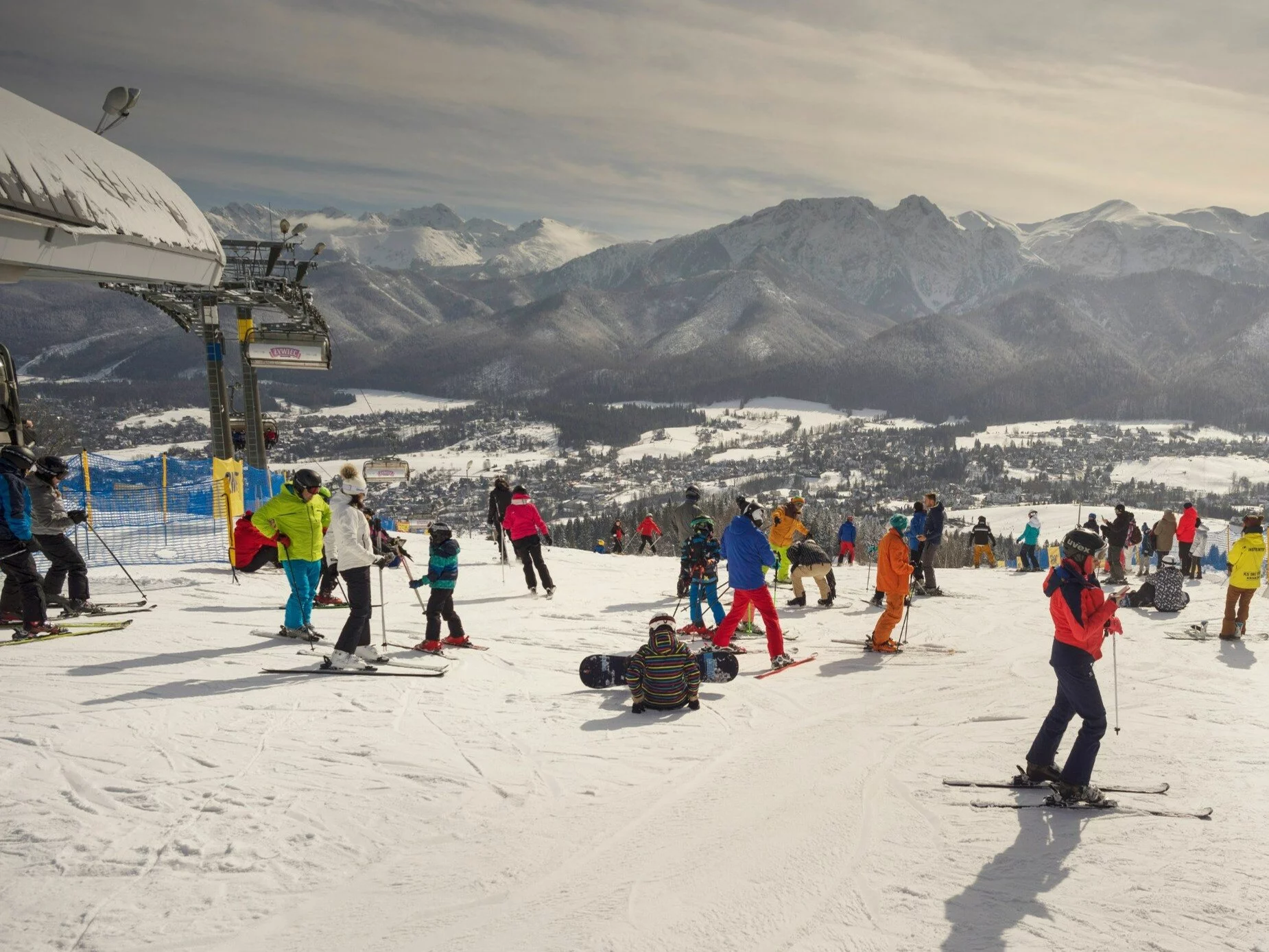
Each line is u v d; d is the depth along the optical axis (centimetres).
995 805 539
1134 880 432
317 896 417
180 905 403
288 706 714
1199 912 397
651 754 643
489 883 435
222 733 641
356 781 559
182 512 1936
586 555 2298
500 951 373
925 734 702
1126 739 683
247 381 2205
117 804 510
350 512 844
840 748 663
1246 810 523
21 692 724
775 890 429
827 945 376
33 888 413
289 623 961
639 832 499
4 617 1009
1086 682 536
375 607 1277
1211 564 2559
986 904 411
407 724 685
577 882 437
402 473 3794
